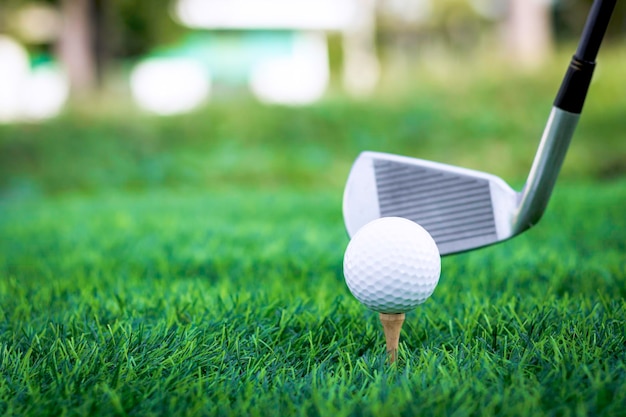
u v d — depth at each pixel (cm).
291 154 206
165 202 147
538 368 44
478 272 67
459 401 40
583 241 81
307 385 42
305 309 54
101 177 200
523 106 214
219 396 41
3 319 56
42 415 40
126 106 255
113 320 55
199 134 223
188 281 67
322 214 118
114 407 41
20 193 191
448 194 51
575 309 53
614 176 167
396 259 43
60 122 234
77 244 94
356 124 218
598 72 225
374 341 49
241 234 95
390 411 39
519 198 50
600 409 39
